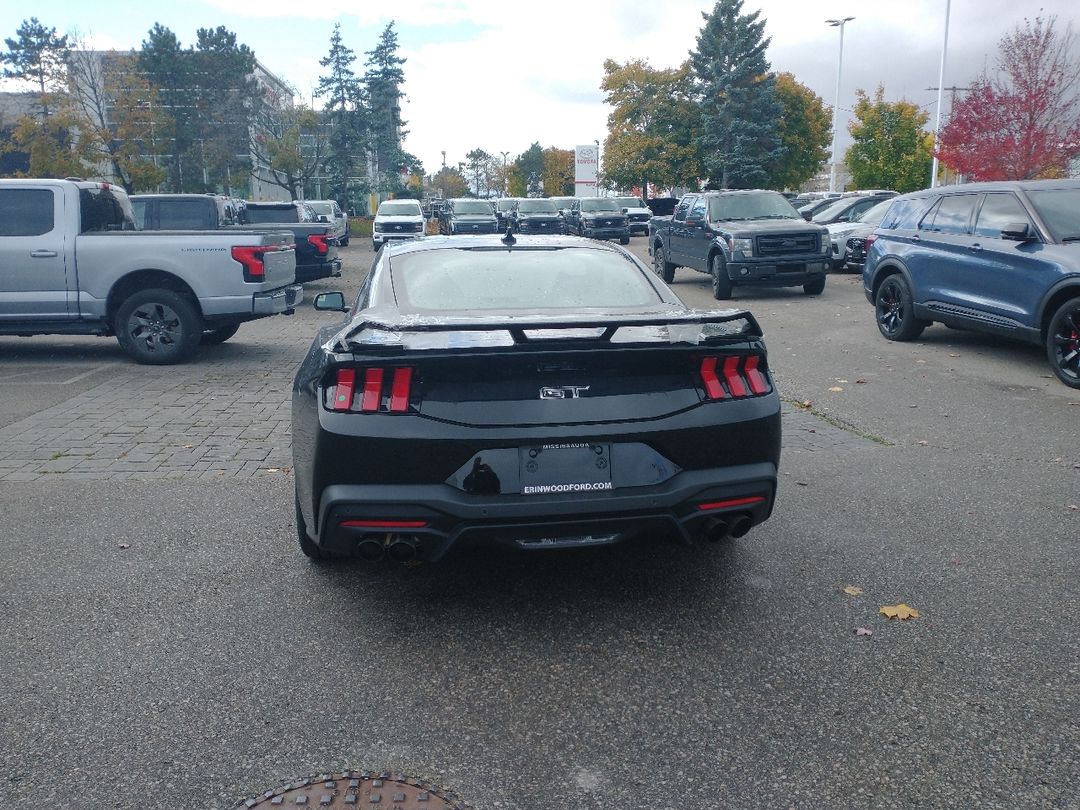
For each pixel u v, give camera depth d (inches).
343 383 139.9
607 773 112.6
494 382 139.9
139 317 399.9
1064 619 152.0
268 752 117.3
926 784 109.7
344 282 880.3
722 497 145.8
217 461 250.8
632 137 2496.3
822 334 476.7
